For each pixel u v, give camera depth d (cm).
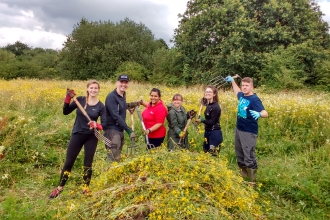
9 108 820
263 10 2122
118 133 447
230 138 671
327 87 1902
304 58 2058
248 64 2041
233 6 2064
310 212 401
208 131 512
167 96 1053
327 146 577
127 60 3161
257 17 2189
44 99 933
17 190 436
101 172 378
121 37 3297
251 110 460
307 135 662
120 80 443
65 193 388
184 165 348
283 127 718
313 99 1019
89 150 430
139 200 314
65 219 327
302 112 744
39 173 495
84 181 414
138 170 359
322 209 401
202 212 298
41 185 451
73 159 429
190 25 2194
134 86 1616
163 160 355
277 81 1867
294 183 448
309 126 716
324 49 2236
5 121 568
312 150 598
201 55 2184
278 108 782
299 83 1831
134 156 392
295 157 575
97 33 3250
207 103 516
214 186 331
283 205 423
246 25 2017
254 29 2009
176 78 2433
